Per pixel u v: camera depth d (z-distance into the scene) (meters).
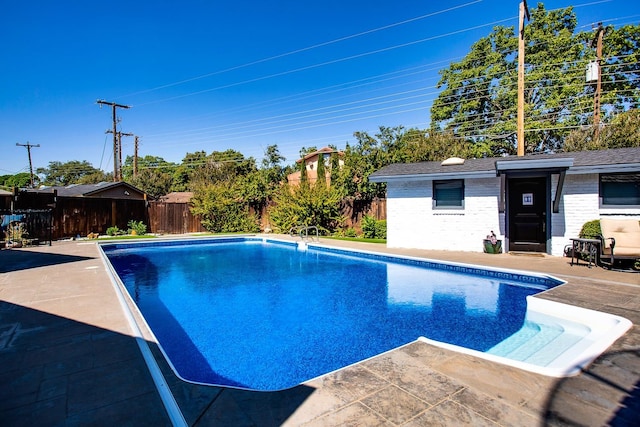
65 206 16.89
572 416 2.41
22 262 9.56
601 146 17.58
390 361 3.35
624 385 2.84
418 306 6.50
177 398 2.69
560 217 9.76
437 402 2.61
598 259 8.35
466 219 11.03
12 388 2.84
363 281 8.61
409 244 11.98
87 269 8.44
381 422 2.35
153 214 20.39
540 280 7.38
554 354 4.23
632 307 4.93
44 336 4.03
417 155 17.97
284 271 9.99
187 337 5.14
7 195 13.70
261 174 20.73
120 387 2.87
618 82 23.45
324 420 2.39
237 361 4.35
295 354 4.54
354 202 17.02
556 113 24.59
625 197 8.94
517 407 2.53
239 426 2.32
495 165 9.81
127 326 4.38
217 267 10.72
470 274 8.74
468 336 5.00
